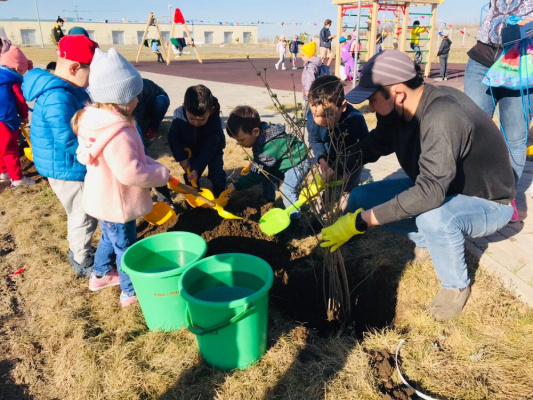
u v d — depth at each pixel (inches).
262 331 85.0
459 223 89.7
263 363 87.0
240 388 80.8
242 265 94.7
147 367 87.2
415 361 84.5
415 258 116.4
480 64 134.6
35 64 788.0
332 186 104.3
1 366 91.1
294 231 139.3
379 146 107.6
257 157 132.8
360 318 106.0
